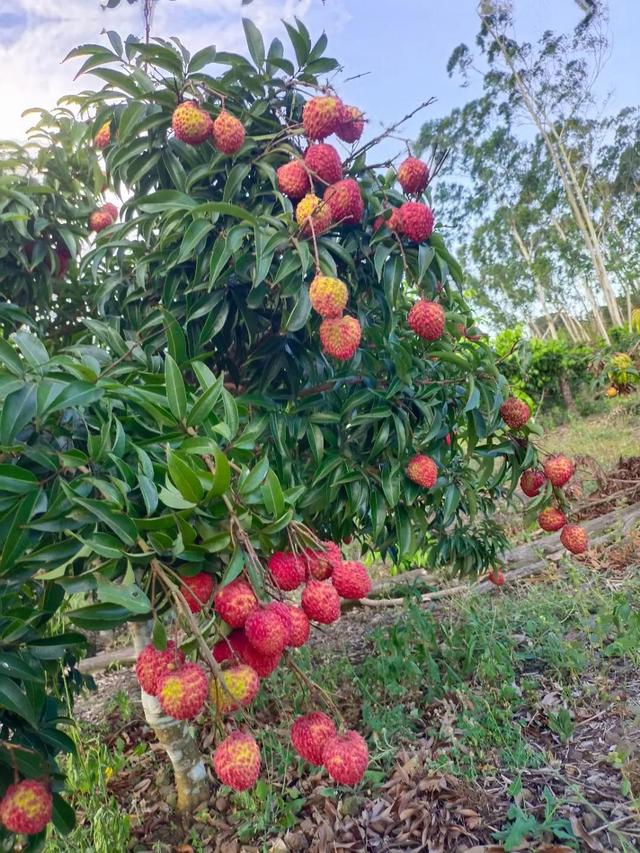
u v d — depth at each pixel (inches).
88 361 63.9
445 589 174.7
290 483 84.3
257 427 83.0
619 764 94.2
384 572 207.0
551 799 89.8
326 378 97.1
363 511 96.8
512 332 402.0
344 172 84.2
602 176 1131.3
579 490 159.2
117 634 191.3
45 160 107.1
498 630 140.1
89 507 47.7
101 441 53.8
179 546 47.3
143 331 90.4
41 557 49.1
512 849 82.9
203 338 83.3
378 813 97.1
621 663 126.0
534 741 107.7
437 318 84.4
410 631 138.6
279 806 101.6
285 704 129.6
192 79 83.4
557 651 125.3
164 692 44.5
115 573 49.4
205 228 77.0
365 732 117.7
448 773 100.8
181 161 90.7
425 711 122.0
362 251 82.2
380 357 96.8
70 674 109.0
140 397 57.5
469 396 86.9
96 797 104.9
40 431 57.0
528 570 182.5
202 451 52.6
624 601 126.2
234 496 50.8
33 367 56.7
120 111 87.2
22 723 54.5
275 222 75.8
